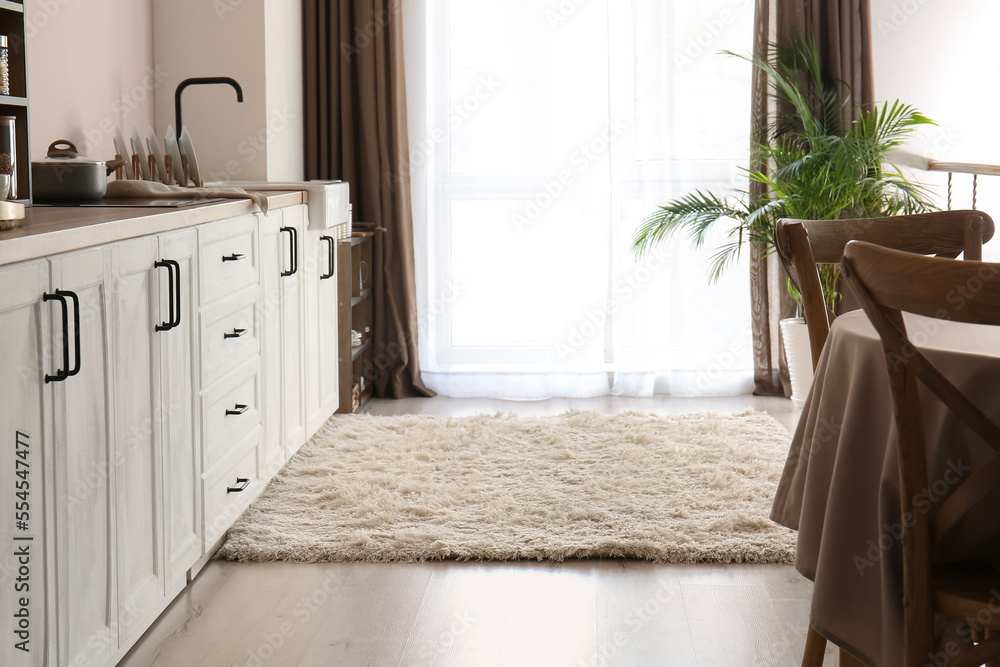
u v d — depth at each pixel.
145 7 3.54
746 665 1.93
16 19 2.14
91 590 1.66
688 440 3.55
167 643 2.00
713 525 2.64
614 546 2.50
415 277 4.50
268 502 2.85
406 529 2.63
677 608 2.20
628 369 4.53
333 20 4.29
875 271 1.20
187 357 2.12
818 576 1.48
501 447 3.47
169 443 2.03
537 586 2.32
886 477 1.36
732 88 4.42
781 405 4.29
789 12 4.28
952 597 1.28
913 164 4.42
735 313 4.55
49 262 1.47
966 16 4.46
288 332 3.00
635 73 4.38
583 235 4.54
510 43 4.45
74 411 1.57
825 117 4.27
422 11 4.38
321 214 3.25
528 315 4.61
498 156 4.53
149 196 2.60
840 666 1.67
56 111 2.77
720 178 4.47
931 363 1.31
